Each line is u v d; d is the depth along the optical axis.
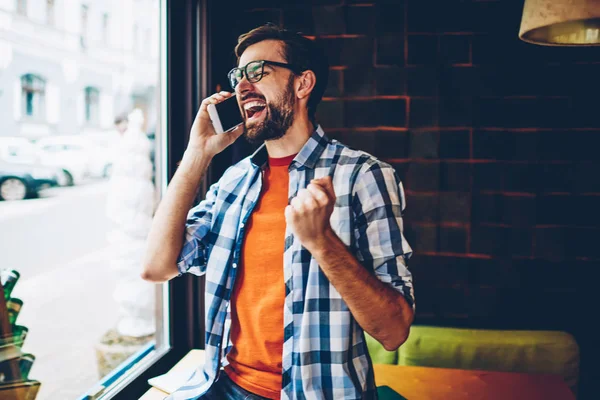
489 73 2.27
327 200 0.94
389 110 2.34
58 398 1.50
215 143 1.27
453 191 2.32
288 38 1.23
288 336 1.11
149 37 1.94
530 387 1.70
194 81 2.05
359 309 1.01
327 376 1.08
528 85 2.25
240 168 1.34
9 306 1.32
